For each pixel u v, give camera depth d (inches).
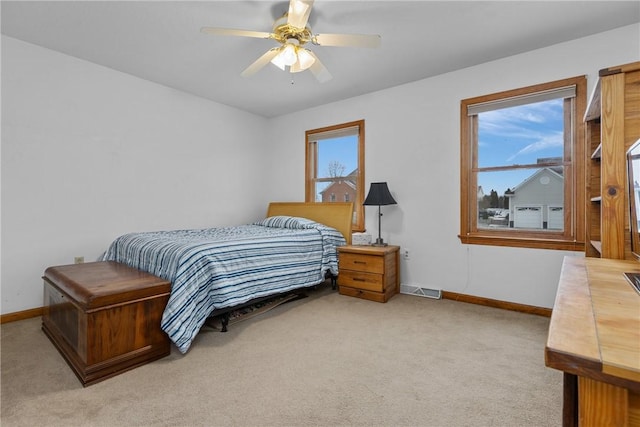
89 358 69.1
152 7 90.7
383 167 153.2
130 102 137.3
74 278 83.9
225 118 176.9
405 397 64.7
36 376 72.2
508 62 119.6
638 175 56.5
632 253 63.7
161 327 81.0
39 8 91.0
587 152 93.9
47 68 114.7
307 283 130.1
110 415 59.0
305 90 155.0
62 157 118.6
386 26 99.3
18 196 109.2
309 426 56.4
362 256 135.0
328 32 102.8
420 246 141.9
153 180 145.7
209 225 169.5
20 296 109.7
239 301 100.5
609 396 22.9
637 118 63.2
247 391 66.8
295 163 189.8
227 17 95.6
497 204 125.0
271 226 162.9
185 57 121.1
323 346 88.4
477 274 127.1
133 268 99.4
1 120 105.7
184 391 66.7
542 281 113.4
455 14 93.1
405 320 108.7
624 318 31.6
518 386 68.6
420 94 141.4
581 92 105.9
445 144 134.7
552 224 113.9
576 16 93.7
